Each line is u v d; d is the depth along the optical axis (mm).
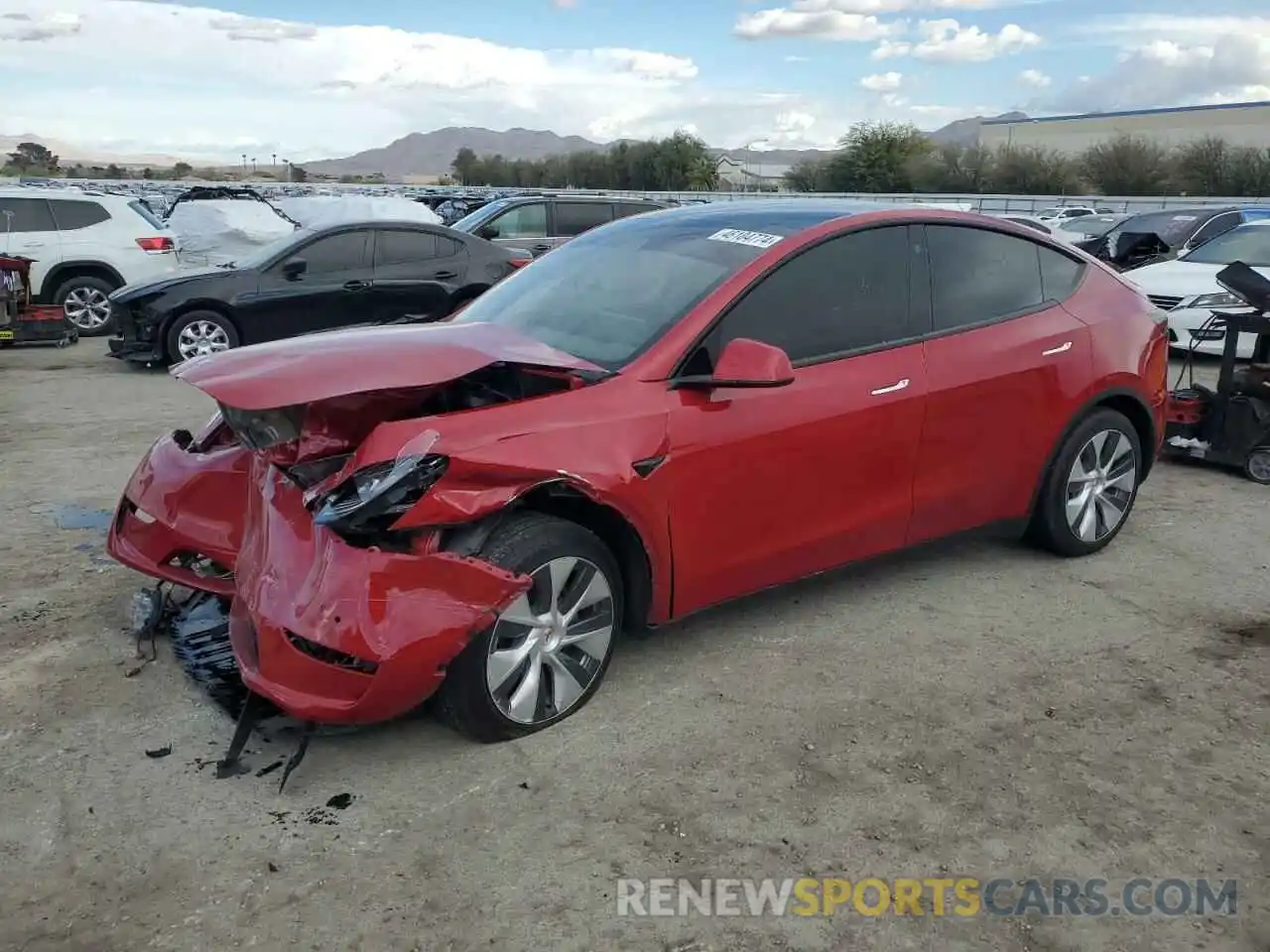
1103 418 5062
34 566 4906
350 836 2986
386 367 3309
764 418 3881
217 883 2787
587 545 3502
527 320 4266
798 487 4031
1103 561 5219
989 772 3350
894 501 4371
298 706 3115
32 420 8242
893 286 4391
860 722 3643
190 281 10562
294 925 2637
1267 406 6660
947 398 4414
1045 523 5047
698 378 3699
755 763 3379
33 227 13523
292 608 3137
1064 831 3057
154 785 3207
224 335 10656
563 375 3662
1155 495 6422
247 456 4168
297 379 3217
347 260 11086
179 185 44656
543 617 3443
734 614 4523
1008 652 4203
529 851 2934
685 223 4609
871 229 4375
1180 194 51750
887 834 3029
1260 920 2705
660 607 3803
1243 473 6863
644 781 3268
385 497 3070
